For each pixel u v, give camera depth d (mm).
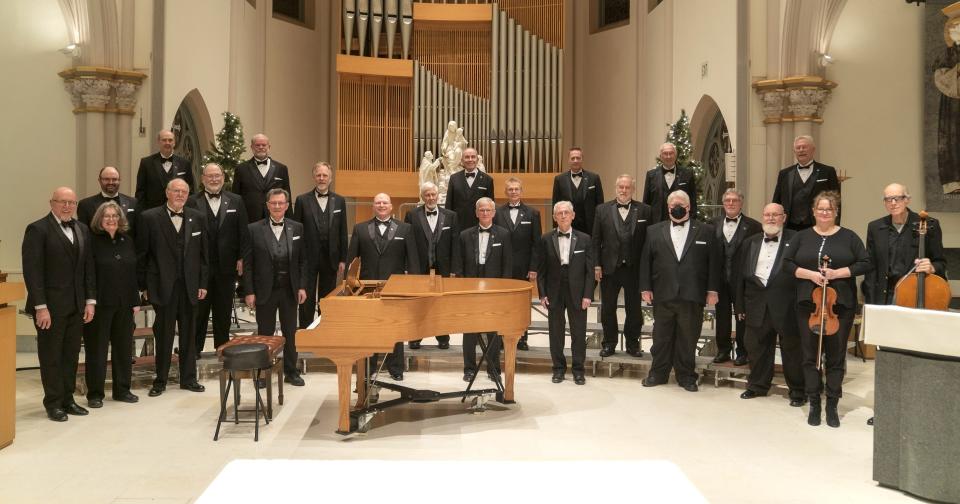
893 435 4059
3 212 8516
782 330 5883
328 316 4805
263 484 913
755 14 8836
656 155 11805
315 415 5566
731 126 9242
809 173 6535
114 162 8656
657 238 6555
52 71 8547
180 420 5402
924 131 8547
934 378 3857
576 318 6801
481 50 14109
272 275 6359
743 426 5367
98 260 5766
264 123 12586
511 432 5160
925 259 4848
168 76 9375
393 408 5820
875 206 8688
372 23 13844
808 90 8492
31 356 8008
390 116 14211
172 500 3807
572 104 14078
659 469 977
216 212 6629
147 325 8234
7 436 4738
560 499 873
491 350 6363
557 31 13828
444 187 12797
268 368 5168
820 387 5488
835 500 3914
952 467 3801
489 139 13977
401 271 6754
